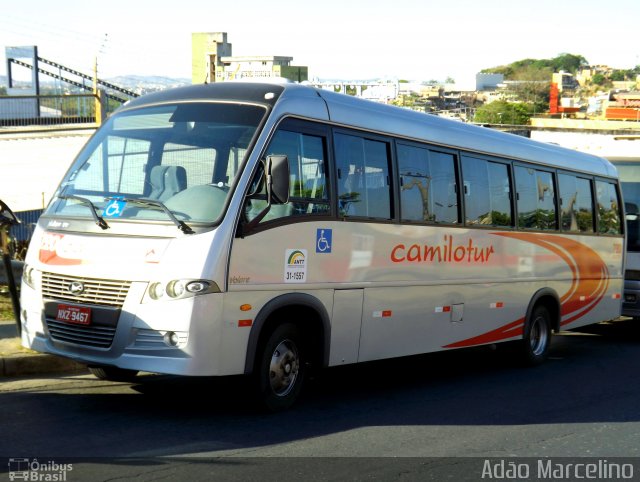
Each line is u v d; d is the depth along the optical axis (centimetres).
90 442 710
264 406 843
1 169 2250
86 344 799
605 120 6794
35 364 961
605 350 1523
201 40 8231
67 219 841
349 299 928
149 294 770
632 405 1027
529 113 11862
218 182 809
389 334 999
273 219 828
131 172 853
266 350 835
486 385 1127
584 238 1455
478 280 1164
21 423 757
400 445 777
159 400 878
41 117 2436
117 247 795
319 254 884
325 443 763
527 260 1284
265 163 809
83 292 800
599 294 1506
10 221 1008
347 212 925
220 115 853
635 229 1692
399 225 1005
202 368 765
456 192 1122
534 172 1316
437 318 1087
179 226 783
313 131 889
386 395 1012
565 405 1013
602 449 812
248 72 7231
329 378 1107
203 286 764
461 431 850
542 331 1341
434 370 1233
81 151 901
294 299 849
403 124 1030
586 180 1482
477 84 17862
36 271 842
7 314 1201
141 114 890
